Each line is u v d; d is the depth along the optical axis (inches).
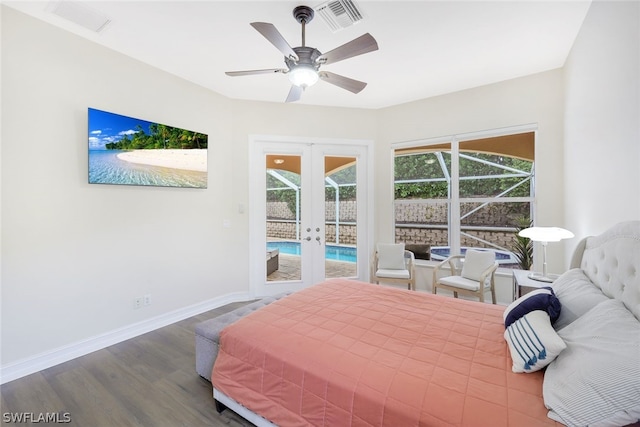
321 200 164.7
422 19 90.3
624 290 56.2
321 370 53.9
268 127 157.1
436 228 159.2
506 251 143.0
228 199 150.9
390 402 45.4
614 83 73.4
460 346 59.7
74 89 97.2
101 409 72.2
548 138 127.8
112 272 107.7
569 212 115.5
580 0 83.8
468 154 149.9
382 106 166.4
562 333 54.2
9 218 84.8
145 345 105.9
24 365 87.3
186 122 131.6
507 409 41.3
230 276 152.7
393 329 68.0
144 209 117.2
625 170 68.7
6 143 84.0
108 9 84.9
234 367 65.9
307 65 81.6
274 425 59.8
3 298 84.0
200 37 99.7
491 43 104.7
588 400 37.1
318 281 164.9
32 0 81.1
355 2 82.4
